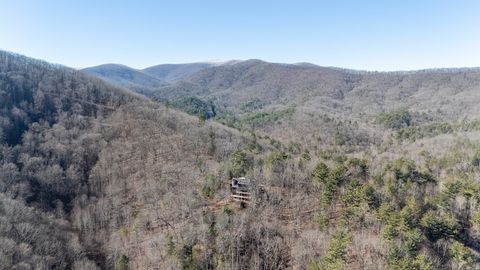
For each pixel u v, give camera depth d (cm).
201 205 8769
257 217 7531
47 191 10688
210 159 12212
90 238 9181
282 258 6600
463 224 7038
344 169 8231
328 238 6656
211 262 6519
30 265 7050
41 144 12238
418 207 6788
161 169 11688
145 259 7575
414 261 5472
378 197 7394
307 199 8306
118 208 10119
